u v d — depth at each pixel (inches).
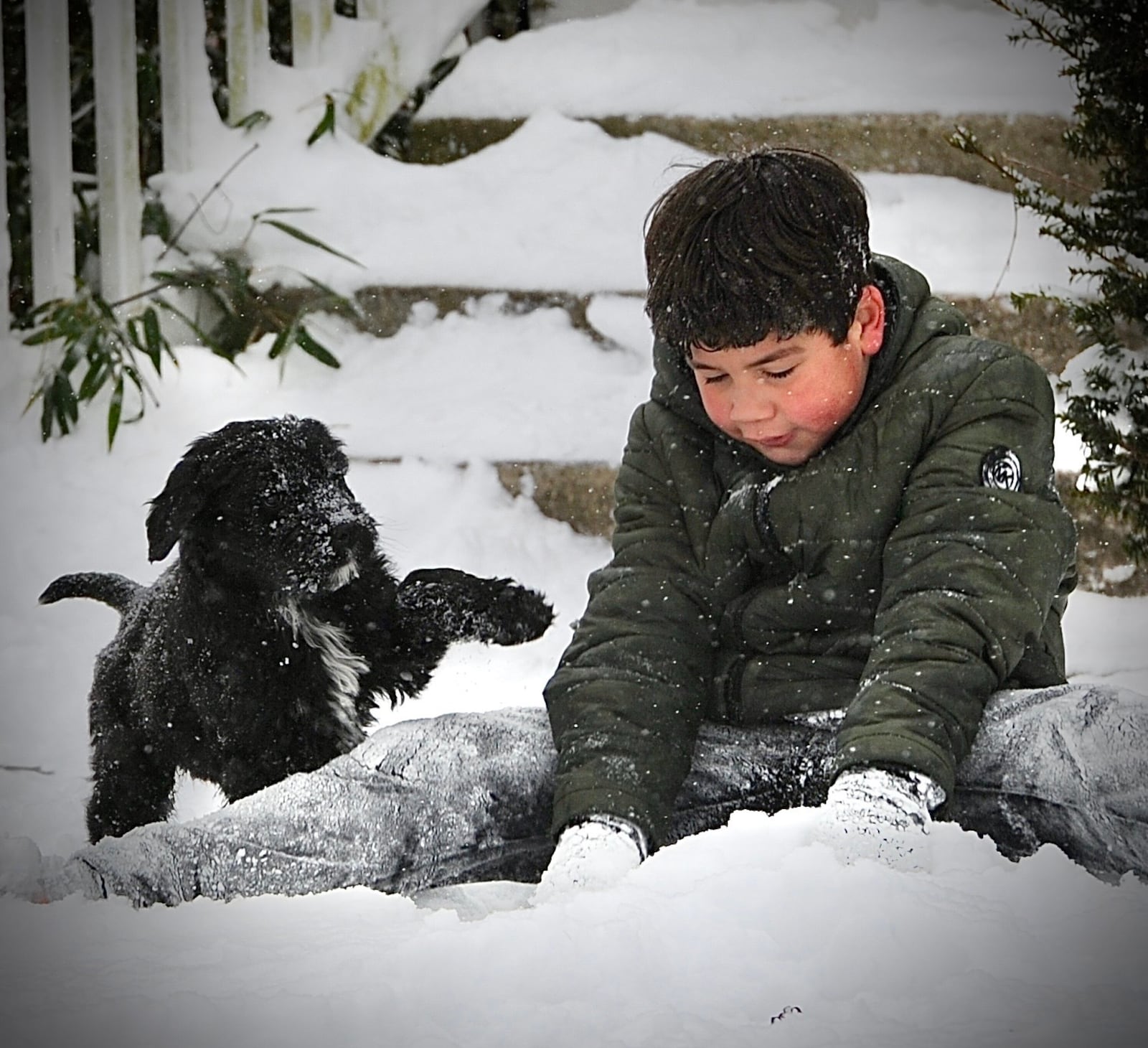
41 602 335.9
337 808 183.6
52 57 455.2
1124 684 329.7
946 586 187.5
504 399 409.7
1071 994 125.5
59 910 157.5
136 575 392.2
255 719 292.0
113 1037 123.3
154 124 483.8
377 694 304.3
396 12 476.7
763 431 197.8
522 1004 127.0
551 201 440.1
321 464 306.3
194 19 463.8
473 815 189.6
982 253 414.6
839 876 147.5
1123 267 382.9
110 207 452.8
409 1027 123.4
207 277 442.9
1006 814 181.0
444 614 308.2
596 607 209.8
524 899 181.0
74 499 413.7
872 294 198.5
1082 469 370.0
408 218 444.5
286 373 430.9
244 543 293.6
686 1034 119.7
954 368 200.1
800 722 203.2
